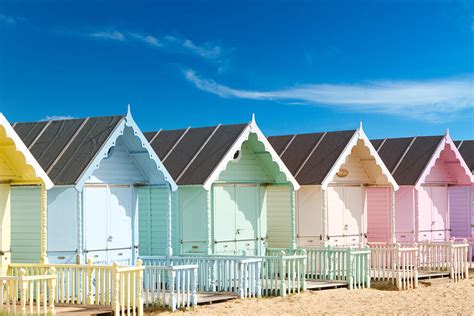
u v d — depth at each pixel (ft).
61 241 72.59
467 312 73.56
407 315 71.51
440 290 88.48
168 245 81.82
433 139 111.34
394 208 104.06
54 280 61.52
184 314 68.33
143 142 77.66
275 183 94.27
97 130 76.18
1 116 65.98
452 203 120.78
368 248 92.53
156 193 86.28
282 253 80.79
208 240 84.94
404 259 89.86
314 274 91.81
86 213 75.15
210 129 91.56
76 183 71.36
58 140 77.00
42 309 64.59
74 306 66.44
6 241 72.33
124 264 78.54
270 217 95.86
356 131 98.89
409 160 109.91
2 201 72.28
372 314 71.67
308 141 102.17
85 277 68.95
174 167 87.71
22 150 68.08
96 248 75.77
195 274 72.02
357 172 103.04
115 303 63.82
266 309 72.43
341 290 86.22
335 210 99.35
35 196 72.13
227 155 85.92
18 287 70.03
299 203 96.68
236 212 90.68
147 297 71.05
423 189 112.68
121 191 78.79
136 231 79.97
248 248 91.76
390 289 88.74
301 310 72.64
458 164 114.73
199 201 85.56
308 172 96.73
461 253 99.35
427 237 112.47
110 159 78.02
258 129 90.02
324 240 95.91
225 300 75.72
